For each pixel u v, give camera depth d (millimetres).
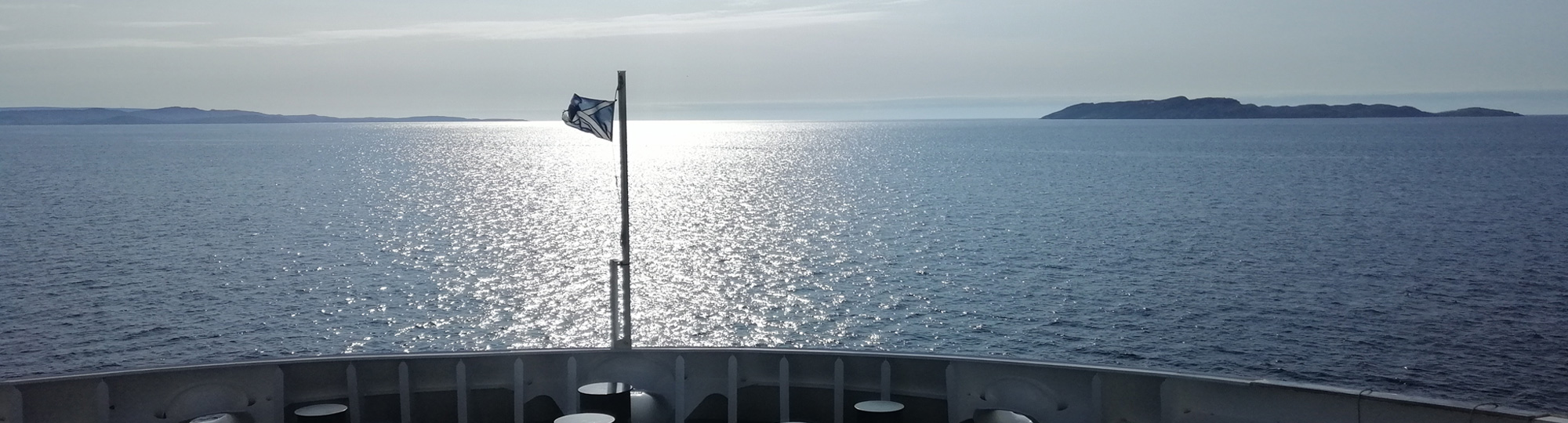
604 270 64438
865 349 44281
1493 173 145625
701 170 171000
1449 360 40812
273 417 8227
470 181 148375
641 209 104688
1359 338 44250
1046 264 64812
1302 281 58438
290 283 59344
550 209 105500
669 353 8805
